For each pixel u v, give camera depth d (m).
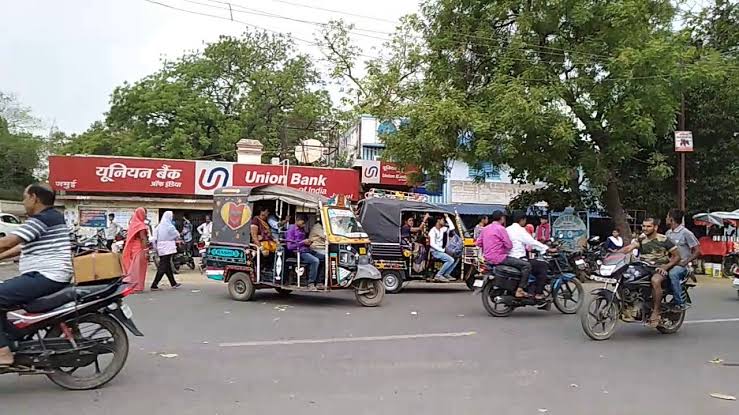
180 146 39.34
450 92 20.44
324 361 7.53
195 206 24.84
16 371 5.95
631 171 24.59
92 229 22.05
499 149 19.05
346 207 13.55
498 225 11.82
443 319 11.08
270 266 13.34
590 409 5.77
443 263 15.63
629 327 10.65
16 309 5.92
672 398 6.21
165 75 43.78
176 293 14.48
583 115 19.88
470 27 21.17
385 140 21.56
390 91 23.31
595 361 7.88
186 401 5.79
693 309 13.10
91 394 6.01
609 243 20.88
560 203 22.61
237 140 40.88
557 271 11.87
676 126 23.58
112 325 6.30
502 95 18.72
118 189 23.88
